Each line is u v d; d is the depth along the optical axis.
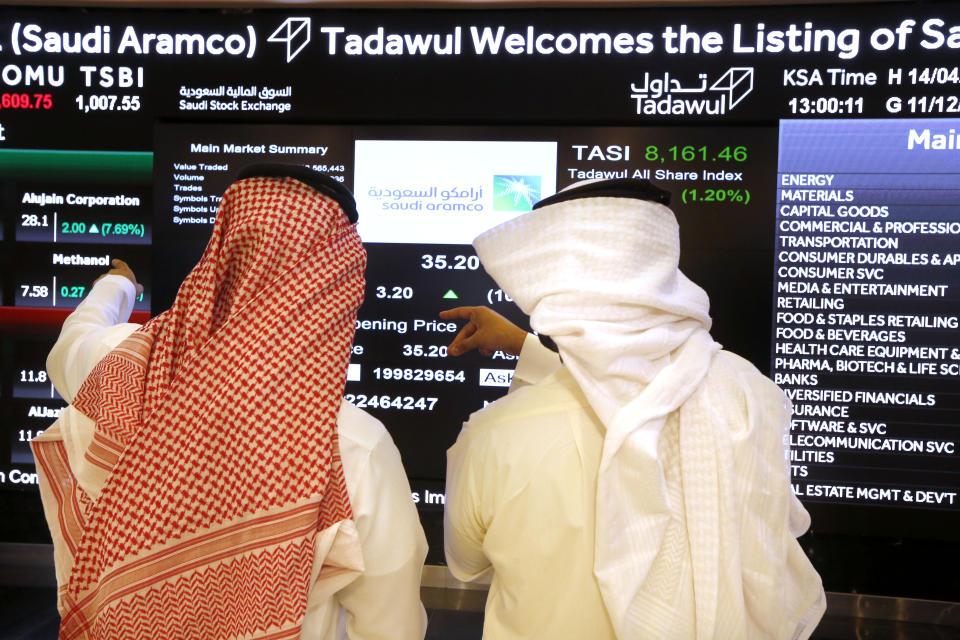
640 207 1.07
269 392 0.93
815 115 2.38
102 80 2.54
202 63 2.53
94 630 0.92
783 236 2.44
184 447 0.92
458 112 2.48
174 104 2.54
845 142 2.38
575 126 2.46
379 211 2.53
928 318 2.39
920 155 2.36
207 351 0.94
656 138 2.44
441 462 2.58
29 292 2.60
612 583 1.01
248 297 0.97
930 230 2.37
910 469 2.42
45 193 2.58
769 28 2.38
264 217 0.97
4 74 2.55
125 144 2.56
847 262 2.42
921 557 2.43
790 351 2.46
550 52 2.45
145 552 0.91
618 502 1.03
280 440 0.93
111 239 2.59
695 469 1.05
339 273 1.00
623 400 1.05
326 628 1.04
